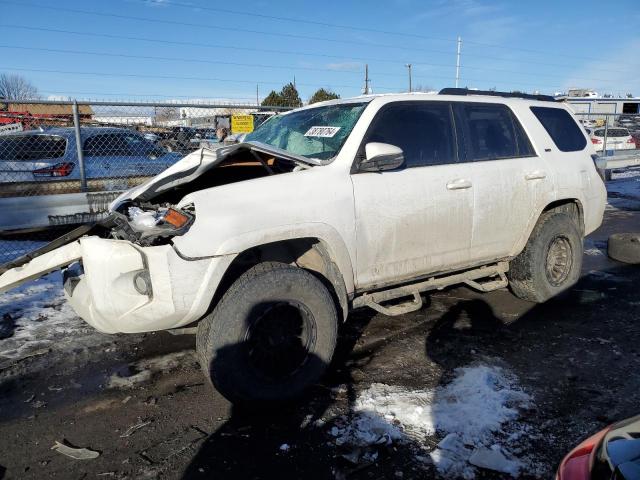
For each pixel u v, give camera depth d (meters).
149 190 3.74
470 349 4.04
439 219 3.94
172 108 8.27
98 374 3.83
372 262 3.66
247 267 3.55
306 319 3.28
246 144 3.47
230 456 2.82
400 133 3.90
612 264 6.57
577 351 3.96
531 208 4.60
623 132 19.42
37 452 2.90
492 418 3.03
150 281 2.91
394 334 4.38
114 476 2.69
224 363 3.04
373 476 2.61
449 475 2.59
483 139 4.41
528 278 4.80
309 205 3.30
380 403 3.26
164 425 3.14
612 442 1.62
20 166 7.29
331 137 3.80
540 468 2.60
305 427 3.06
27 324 4.74
